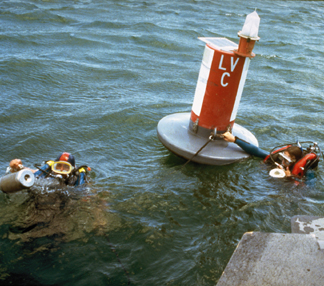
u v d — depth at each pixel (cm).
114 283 296
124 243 339
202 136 495
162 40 1237
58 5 1636
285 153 482
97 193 411
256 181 462
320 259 264
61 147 542
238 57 437
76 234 344
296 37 1495
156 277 303
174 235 354
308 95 854
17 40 1070
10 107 658
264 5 2270
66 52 1027
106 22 1388
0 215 361
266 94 850
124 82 856
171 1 2038
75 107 689
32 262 310
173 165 498
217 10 1922
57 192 393
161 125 522
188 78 924
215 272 311
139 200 407
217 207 403
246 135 527
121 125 626
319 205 418
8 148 525
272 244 277
